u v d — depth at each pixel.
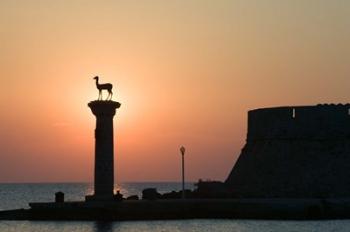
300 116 114.56
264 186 111.19
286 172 111.44
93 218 89.44
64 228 82.56
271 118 117.38
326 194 106.12
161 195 109.62
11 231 80.56
